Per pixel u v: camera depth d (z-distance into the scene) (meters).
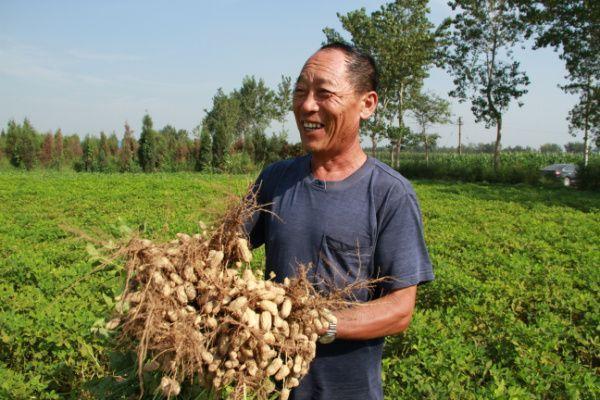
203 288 2.21
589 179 32.50
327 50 2.62
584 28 33.50
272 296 2.21
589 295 7.71
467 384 5.04
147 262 2.23
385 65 46.62
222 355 2.16
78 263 8.69
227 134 49.59
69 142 56.31
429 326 6.07
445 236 13.28
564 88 37.88
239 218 2.41
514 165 39.59
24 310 6.43
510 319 6.61
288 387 2.28
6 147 52.09
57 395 4.81
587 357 6.21
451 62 40.78
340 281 2.59
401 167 44.44
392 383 4.97
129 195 22.62
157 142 51.97
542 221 17.36
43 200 20.36
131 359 2.70
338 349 2.62
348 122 2.60
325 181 2.68
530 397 4.91
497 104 39.97
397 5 45.78
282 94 67.50
